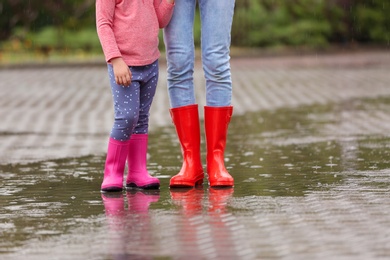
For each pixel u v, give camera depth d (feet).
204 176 30.83
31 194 27.66
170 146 40.96
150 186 28.32
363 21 149.38
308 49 139.23
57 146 41.70
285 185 28.32
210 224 22.31
